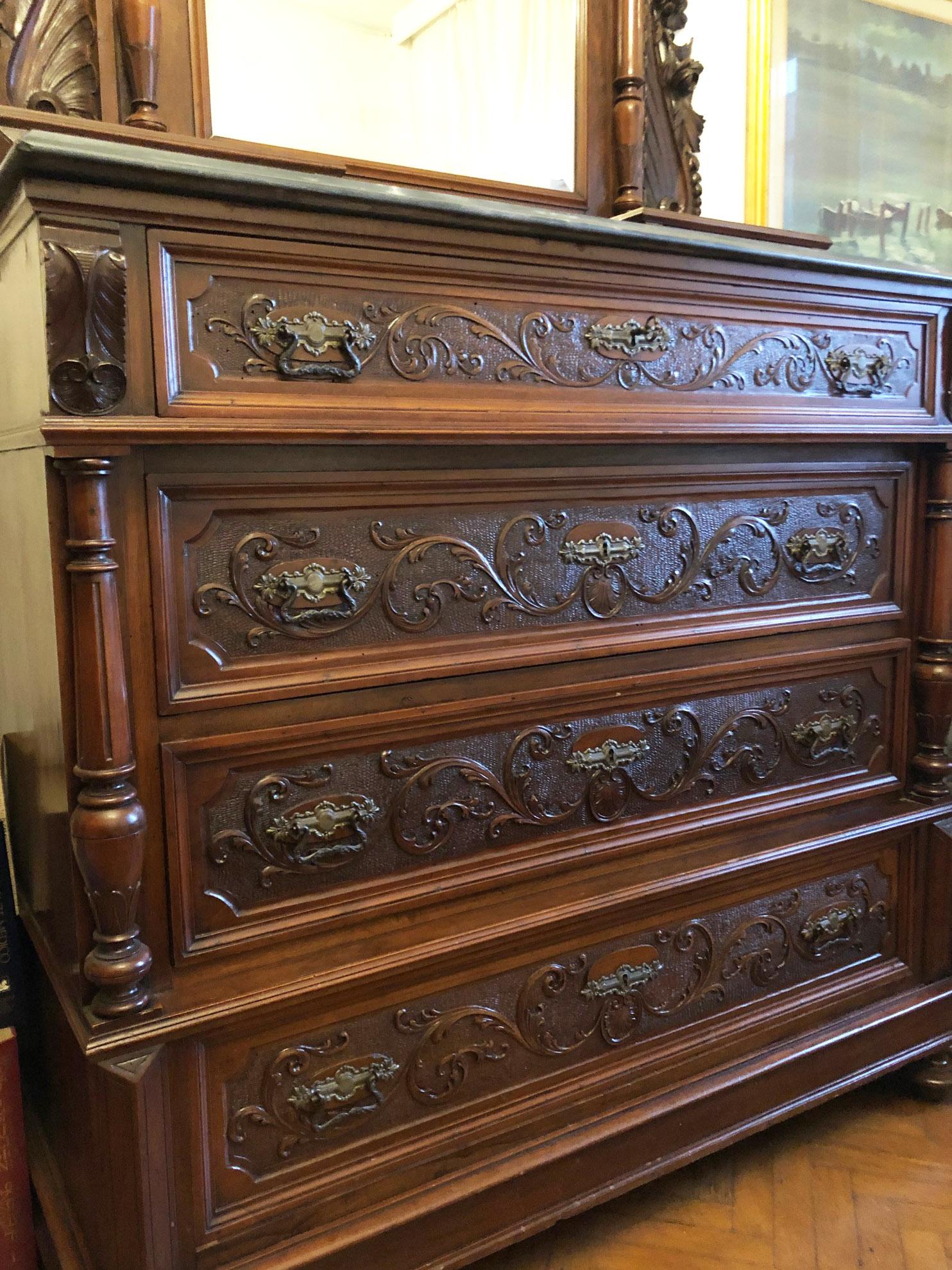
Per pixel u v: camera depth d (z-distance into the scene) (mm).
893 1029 1352
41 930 990
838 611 1265
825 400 1187
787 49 1699
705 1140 1177
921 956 1402
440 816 991
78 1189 963
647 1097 1137
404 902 970
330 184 789
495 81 1155
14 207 756
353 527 903
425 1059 990
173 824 843
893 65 1819
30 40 910
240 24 994
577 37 1202
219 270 792
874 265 1153
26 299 773
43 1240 1063
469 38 1128
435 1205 970
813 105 1739
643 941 1131
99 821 775
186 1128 860
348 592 900
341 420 853
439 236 874
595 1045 1108
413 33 1099
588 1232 1176
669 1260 1131
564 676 1047
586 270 971
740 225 1291
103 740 779
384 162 1095
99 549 762
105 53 926
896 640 1330
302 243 818
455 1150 1008
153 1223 826
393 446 907
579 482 1023
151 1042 808
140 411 768
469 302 914
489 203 877
